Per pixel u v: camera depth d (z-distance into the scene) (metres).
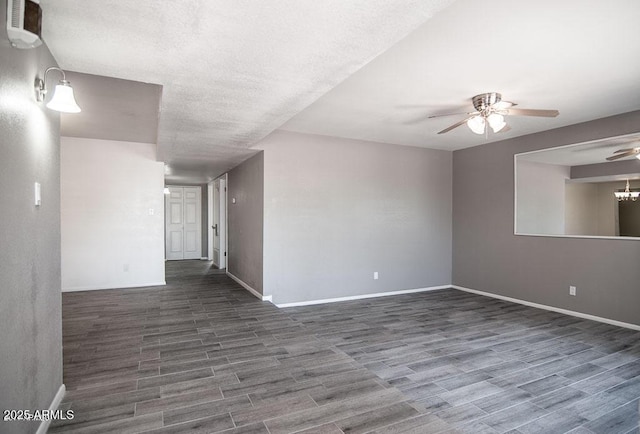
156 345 3.13
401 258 5.81
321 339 3.53
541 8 2.04
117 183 5.54
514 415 2.26
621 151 4.05
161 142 4.26
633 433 2.08
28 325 1.68
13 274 1.50
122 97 3.36
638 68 2.85
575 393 2.54
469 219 5.98
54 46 1.88
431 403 2.39
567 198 4.57
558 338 3.68
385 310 4.76
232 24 1.64
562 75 2.99
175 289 5.50
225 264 7.84
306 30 1.68
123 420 1.98
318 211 5.11
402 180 5.82
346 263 5.33
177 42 1.82
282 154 4.86
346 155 5.31
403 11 1.52
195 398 2.23
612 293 4.15
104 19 1.61
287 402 2.19
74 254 5.32
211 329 3.59
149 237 5.73
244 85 2.40
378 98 3.56
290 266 4.94
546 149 4.82
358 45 1.83
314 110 3.97
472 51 2.57
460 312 4.67
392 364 3.02
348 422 1.99
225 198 7.79
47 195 1.97
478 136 5.20
